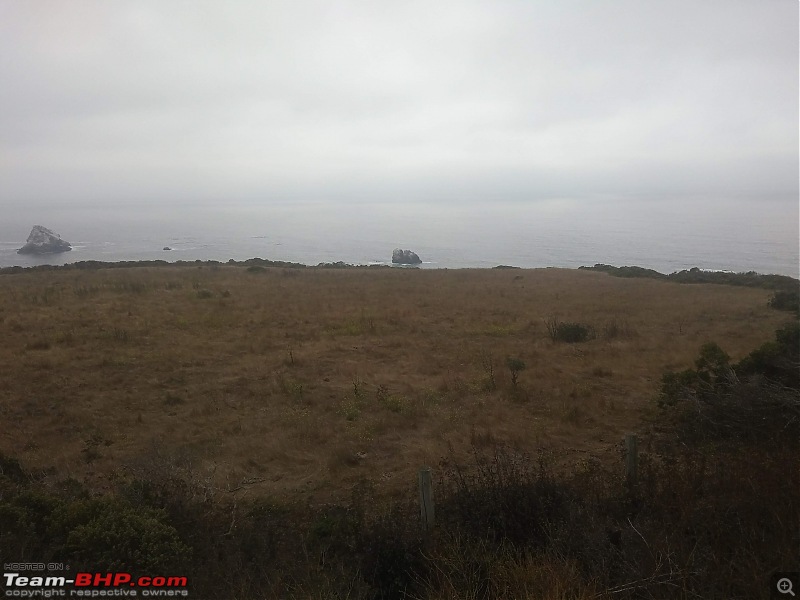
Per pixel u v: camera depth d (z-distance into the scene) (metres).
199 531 4.70
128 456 7.03
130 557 3.95
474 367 11.64
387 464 6.95
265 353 12.69
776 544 4.02
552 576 3.78
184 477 5.80
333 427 8.10
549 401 9.38
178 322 15.44
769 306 20.33
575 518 4.54
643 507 4.85
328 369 11.41
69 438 7.68
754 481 4.88
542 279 30.52
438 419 8.48
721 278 29.42
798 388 7.49
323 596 3.76
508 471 6.25
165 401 9.23
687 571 3.70
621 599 3.66
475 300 21.80
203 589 3.86
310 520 5.39
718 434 7.09
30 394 9.39
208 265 36.12
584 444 7.54
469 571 4.06
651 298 23.00
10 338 13.14
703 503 4.71
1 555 3.80
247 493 6.14
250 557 4.49
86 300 18.80
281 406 9.09
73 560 3.93
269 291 22.58
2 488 5.29
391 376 10.92
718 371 8.43
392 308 19.17
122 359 11.60
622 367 11.64
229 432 7.96
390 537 4.42
